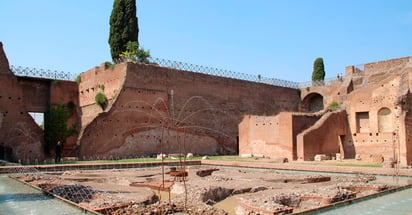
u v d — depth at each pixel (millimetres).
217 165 30609
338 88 48500
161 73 39312
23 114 32469
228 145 44562
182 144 40156
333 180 20688
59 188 15664
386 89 33656
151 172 23641
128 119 36094
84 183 19453
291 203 13641
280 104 51344
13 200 14195
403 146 29266
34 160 31953
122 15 44875
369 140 34406
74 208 12617
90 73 41094
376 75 40375
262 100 49250
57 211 12195
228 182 18562
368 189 16516
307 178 19984
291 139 32906
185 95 41125
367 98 34969
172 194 16062
